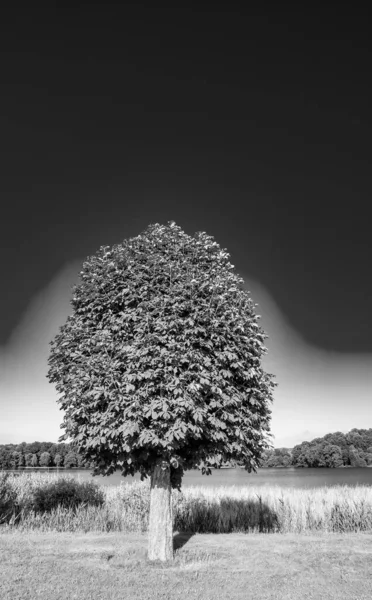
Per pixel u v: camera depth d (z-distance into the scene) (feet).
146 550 37.22
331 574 30.45
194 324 33.99
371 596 25.76
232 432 33.71
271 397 37.91
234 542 41.73
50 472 71.51
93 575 29.09
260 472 248.93
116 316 35.83
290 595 25.64
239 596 25.39
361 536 46.60
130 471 36.04
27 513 55.16
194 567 31.71
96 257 39.78
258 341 36.55
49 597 24.41
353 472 242.37
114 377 31.71
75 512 55.77
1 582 27.14
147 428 31.35
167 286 36.11
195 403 31.83
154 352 31.63
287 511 54.08
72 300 38.40
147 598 24.79
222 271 39.40
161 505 34.71
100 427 31.37
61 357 36.32
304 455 312.50
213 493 63.31
